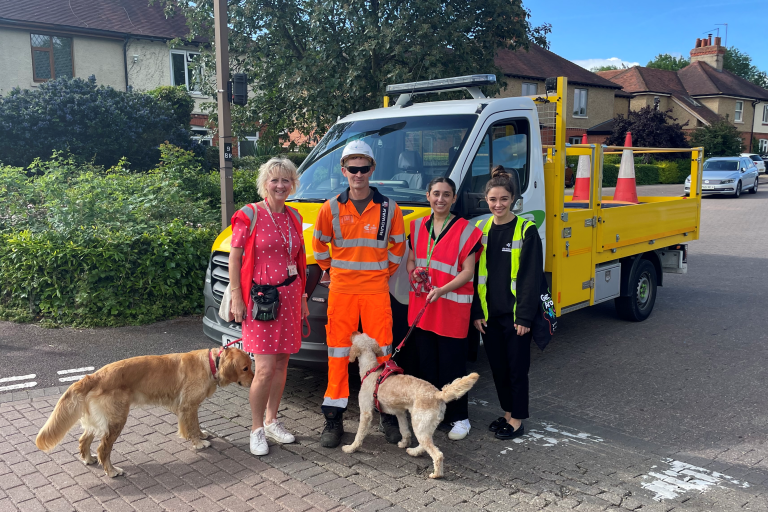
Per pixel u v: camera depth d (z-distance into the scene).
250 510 3.37
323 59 11.38
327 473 3.82
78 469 3.85
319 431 4.50
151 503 3.45
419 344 4.43
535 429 4.56
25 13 23.02
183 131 19.45
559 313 6.16
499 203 4.18
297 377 5.68
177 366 3.99
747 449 4.21
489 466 3.93
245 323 4.05
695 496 3.55
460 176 4.96
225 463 3.95
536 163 5.81
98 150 17.38
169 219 8.94
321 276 4.44
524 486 3.66
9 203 8.33
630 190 9.47
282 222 4.05
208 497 3.51
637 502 3.48
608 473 3.84
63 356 5.97
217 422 4.62
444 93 11.44
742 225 18.52
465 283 4.25
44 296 6.96
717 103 46.56
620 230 7.06
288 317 4.06
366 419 4.03
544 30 13.93
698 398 5.21
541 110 6.07
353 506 3.42
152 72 25.77
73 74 24.02
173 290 7.38
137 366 3.85
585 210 6.41
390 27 10.95
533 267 4.14
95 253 6.97
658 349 6.68
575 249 6.30
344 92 11.23
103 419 3.66
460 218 4.24
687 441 4.34
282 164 3.97
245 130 13.93
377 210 4.07
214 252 5.11
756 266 11.90
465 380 3.62
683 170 35.94
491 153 5.33
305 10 12.39
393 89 6.73
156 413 4.78
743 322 7.81
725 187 27.02
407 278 4.59
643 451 4.17
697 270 11.58
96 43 24.36
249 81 13.16
